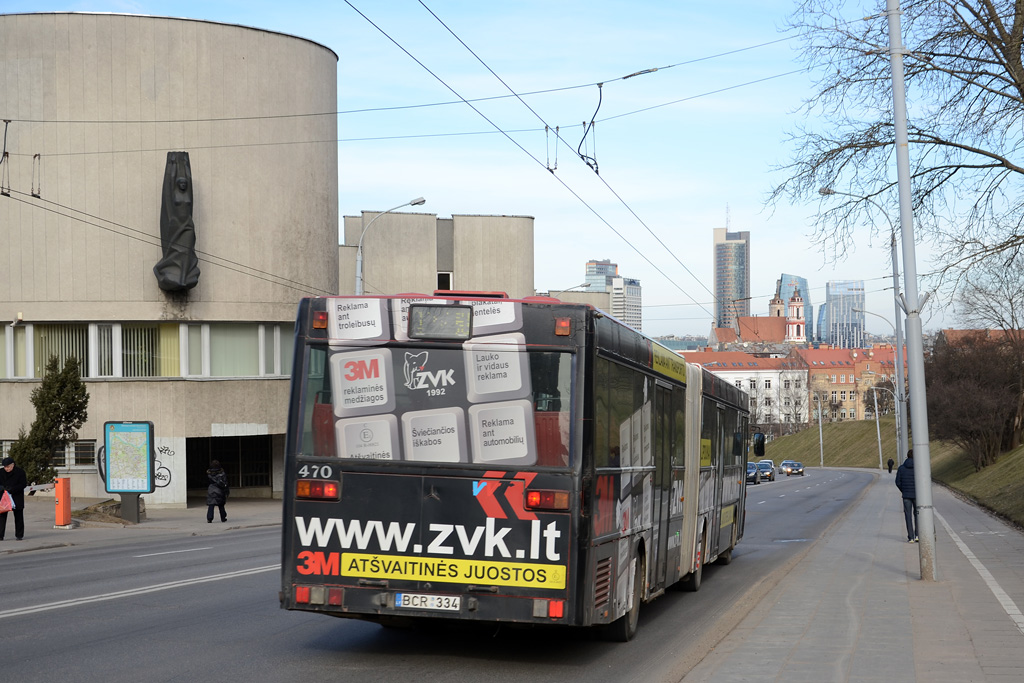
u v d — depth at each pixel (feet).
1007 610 38.37
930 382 225.97
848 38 62.69
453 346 27.94
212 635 32.27
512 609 26.91
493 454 27.43
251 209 119.14
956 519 101.14
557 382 27.45
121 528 84.17
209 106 116.78
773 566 60.90
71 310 113.70
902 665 27.86
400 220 178.70
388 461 27.76
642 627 37.24
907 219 47.24
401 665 28.32
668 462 39.22
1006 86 61.62
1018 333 214.28
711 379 50.98
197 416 115.55
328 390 28.30
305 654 29.55
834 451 420.36
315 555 27.84
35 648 29.45
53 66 113.29
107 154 114.11
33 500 105.50
